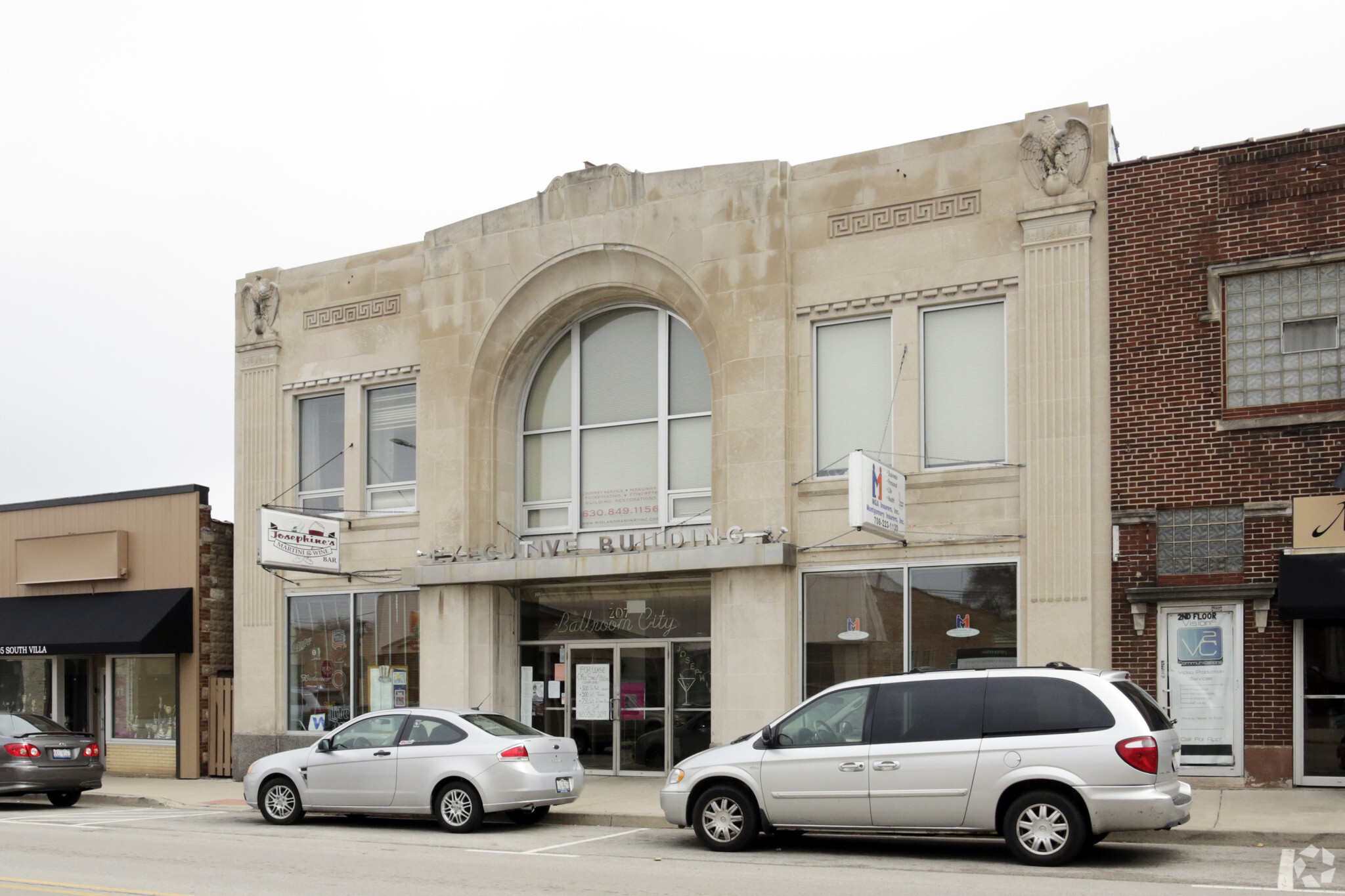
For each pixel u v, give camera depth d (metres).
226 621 25.02
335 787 15.93
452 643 21.36
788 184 19.47
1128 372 16.80
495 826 15.88
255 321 24.38
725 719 18.89
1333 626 15.52
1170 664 16.20
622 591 21.02
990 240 17.84
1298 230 16.05
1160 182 16.83
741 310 19.39
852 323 18.94
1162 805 11.30
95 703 25.94
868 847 13.28
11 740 19.20
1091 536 16.72
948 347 18.20
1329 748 15.44
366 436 23.22
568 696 21.23
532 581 21.05
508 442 22.00
